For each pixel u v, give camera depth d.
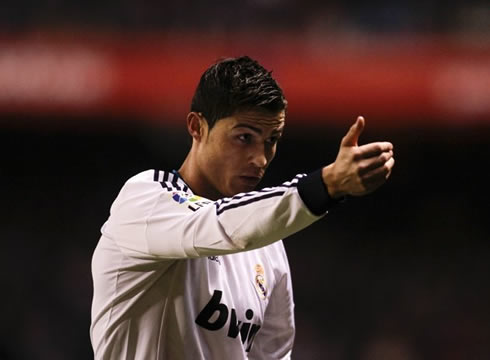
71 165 33.41
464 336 28.09
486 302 29.27
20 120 26.20
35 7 27.23
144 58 26.06
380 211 31.86
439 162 31.77
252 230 6.27
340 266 30.48
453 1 27.56
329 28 27.34
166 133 30.03
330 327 28.97
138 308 7.53
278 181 31.66
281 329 9.07
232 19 27.70
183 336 7.59
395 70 25.41
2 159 33.25
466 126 25.06
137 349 7.62
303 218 6.14
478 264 30.47
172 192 7.11
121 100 25.94
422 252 31.00
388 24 27.33
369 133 29.45
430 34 25.98
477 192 31.91
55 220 32.94
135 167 33.09
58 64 26.09
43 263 31.33
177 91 25.80
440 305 29.14
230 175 7.54
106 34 26.36
